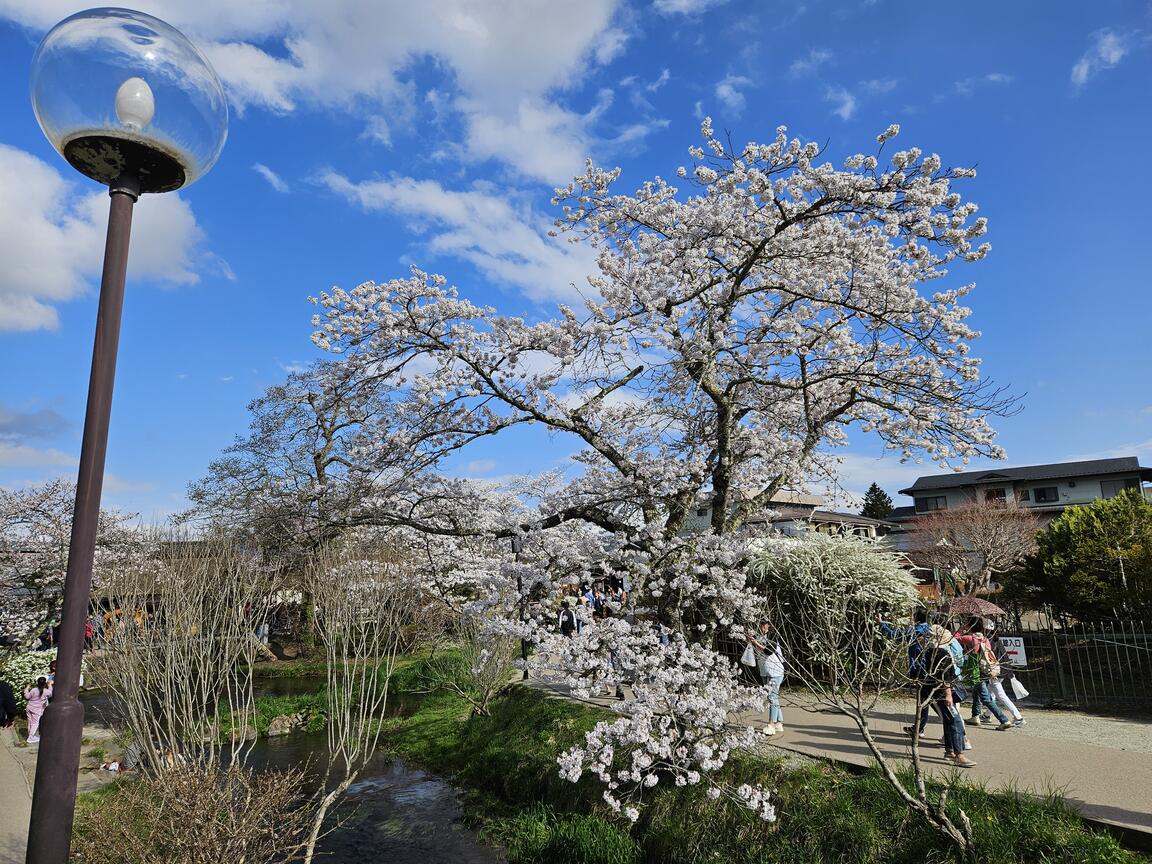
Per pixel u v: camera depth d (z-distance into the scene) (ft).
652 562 30.60
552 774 34.94
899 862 20.92
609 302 31.32
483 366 31.78
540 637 28.66
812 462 40.50
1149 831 18.43
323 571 48.93
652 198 36.29
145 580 41.04
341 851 31.78
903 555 47.37
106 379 11.08
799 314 36.65
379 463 32.81
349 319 32.22
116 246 11.43
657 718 26.94
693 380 33.55
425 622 65.82
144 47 11.08
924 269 34.68
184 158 11.76
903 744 29.84
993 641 39.91
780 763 27.04
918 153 27.12
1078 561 51.03
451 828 34.12
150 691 34.53
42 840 9.91
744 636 31.27
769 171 30.30
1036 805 20.61
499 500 60.03
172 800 20.10
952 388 30.76
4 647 69.92
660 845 27.09
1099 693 40.14
